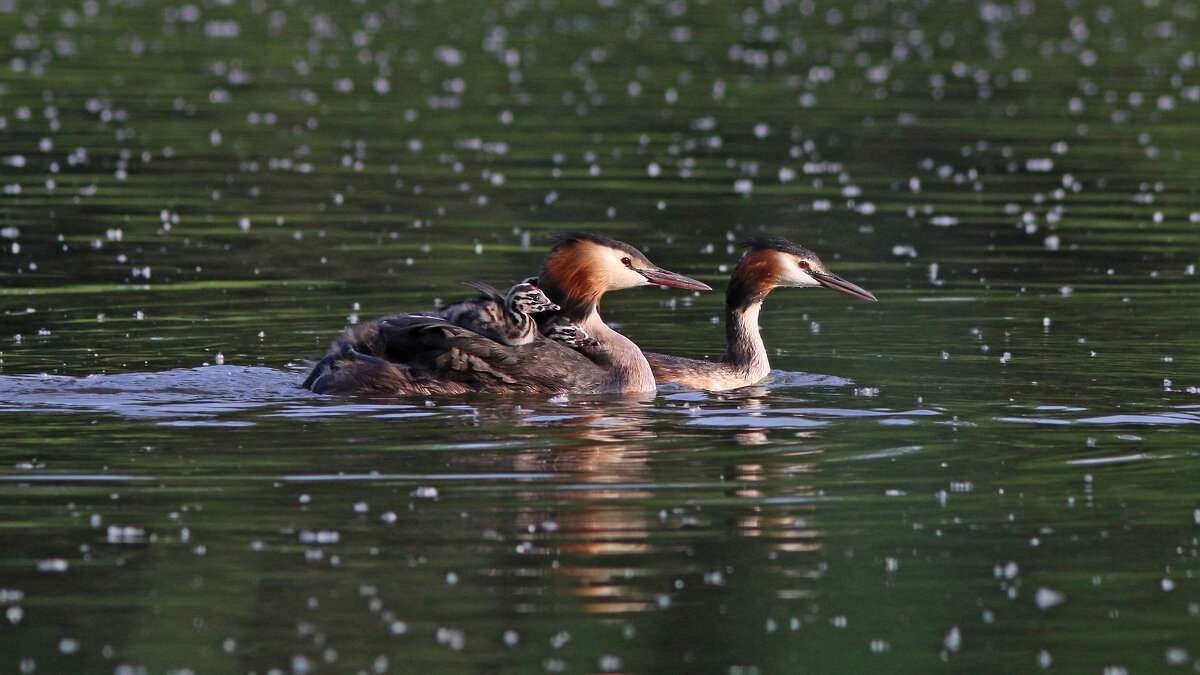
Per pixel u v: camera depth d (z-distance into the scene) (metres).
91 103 35.53
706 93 39.56
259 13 54.44
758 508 11.12
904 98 39.28
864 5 61.62
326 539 10.37
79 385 14.09
